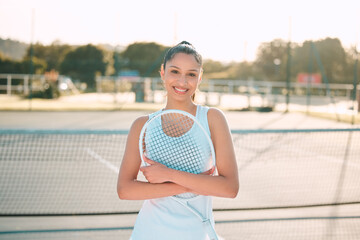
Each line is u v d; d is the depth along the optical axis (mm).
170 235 1551
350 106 20516
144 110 18625
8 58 28109
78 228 3875
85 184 5602
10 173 6164
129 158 1636
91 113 17047
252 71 33844
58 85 24594
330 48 28891
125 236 3703
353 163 7523
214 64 32312
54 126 12414
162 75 1725
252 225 3996
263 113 18781
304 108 21578
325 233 3789
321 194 5258
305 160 7758
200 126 1559
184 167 1595
